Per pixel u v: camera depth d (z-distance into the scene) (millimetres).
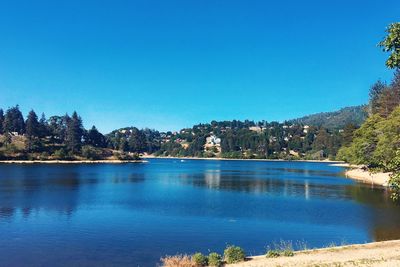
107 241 31469
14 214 44844
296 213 45562
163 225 38250
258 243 30953
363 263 20766
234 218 42281
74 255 27359
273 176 118875
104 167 173625
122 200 58656
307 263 21656
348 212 45812
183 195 66188
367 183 88375
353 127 157875
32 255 27359
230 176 119375
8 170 132250
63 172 128750
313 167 192625
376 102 135750
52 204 53438
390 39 13781
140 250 28719
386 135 76000
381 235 33250
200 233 34562
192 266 22547
